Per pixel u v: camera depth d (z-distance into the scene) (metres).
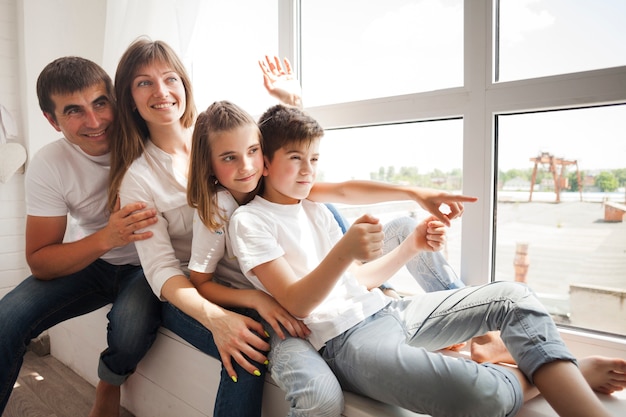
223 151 1.08
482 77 1.26
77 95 1.31
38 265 1.36
